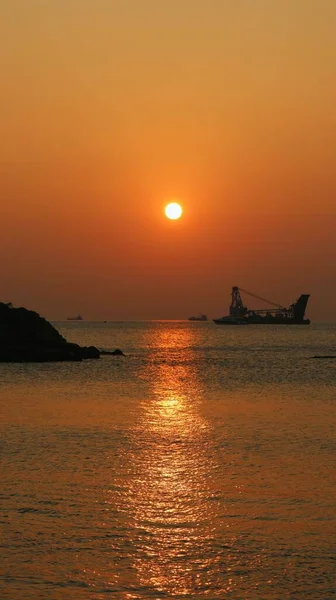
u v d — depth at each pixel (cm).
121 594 3381
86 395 11550
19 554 3819
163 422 8431
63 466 5812
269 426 8138
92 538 4069
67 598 3328
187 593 3397
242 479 5428
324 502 4775
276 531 4203
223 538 4088
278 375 16438
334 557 3806
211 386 13575
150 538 4081
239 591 3419
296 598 3347
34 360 19388
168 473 5619
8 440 7050
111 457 6222
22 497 4841
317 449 6650
